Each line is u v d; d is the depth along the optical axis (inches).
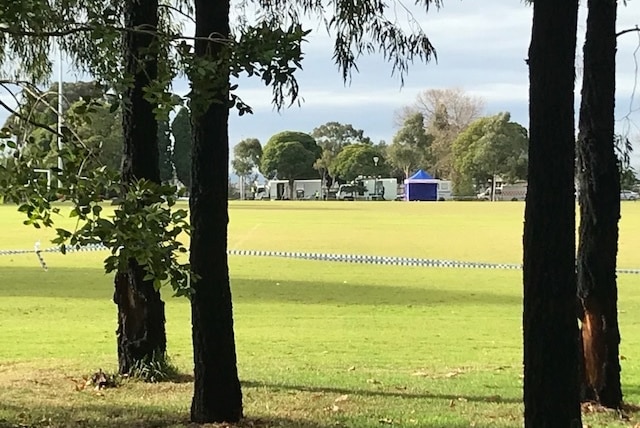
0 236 1482.5
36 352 457.1
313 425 295.1
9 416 306.3
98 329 545.3
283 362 437.4
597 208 330.3
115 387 361.4
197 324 294.8
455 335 540.7
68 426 292.5
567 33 212.1
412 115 4904.0
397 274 946.7
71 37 364.5
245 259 1107.9
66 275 887.7
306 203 3941.9
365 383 375.9
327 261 1088.2
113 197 181.6
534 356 215.8
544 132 212.8
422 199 4591.5
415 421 302.8
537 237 214.2
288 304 690.8
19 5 179.2
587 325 335.6
